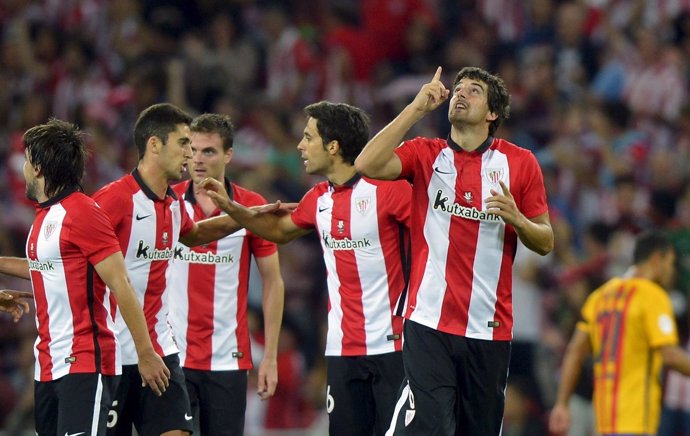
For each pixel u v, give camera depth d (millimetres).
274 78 57875
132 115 52344
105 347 22656
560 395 32000
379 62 58562
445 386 22656
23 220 47062
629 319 31031
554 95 54062
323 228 25359
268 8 60531
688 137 50219
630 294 31219
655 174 47562
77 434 22062
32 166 22469
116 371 22891
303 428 41375
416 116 21891
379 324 25031
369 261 25016
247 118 53375
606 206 47938
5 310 24859
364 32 58719
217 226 25797
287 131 52969
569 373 31938
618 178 45406
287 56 57688
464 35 59562
